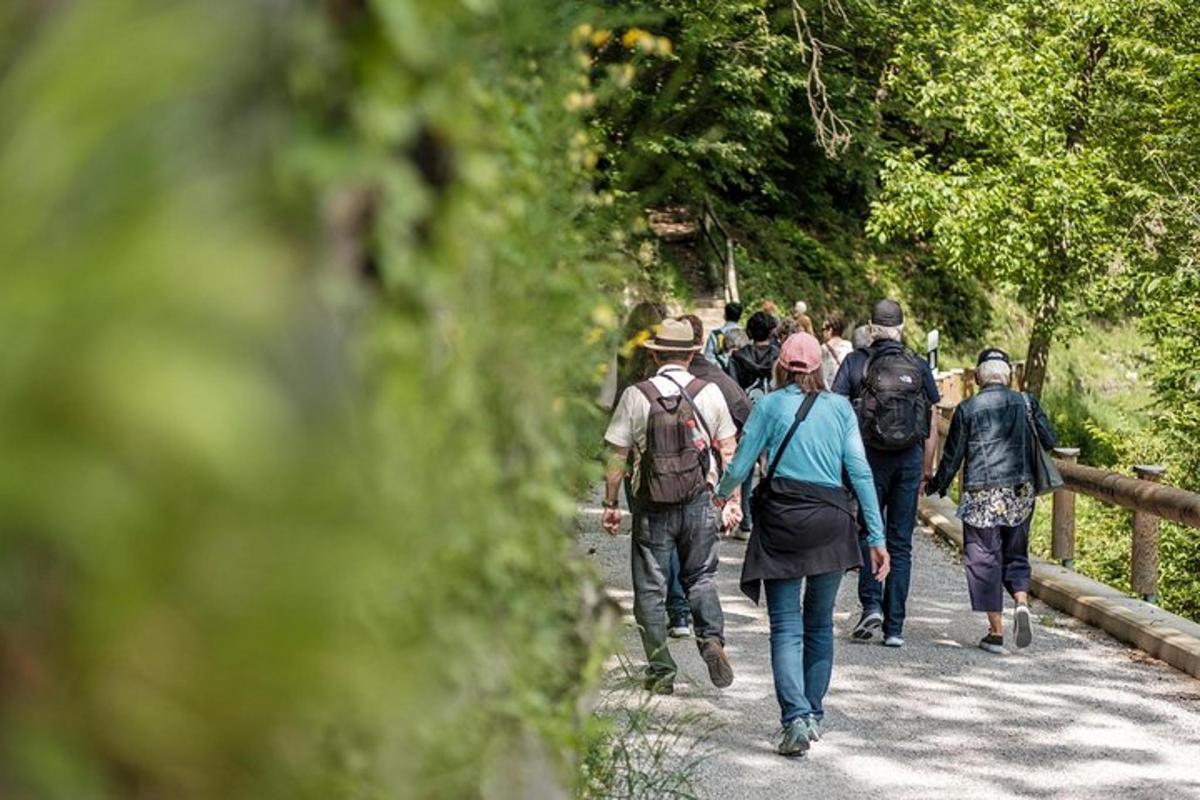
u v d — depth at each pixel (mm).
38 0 963
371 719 1104
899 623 15875
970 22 41938
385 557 1028
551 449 3660
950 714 13180
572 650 4113
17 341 821
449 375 2451
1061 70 39625
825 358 23453
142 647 884
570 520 4477
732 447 13055
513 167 3553
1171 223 34469
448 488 2248
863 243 55688
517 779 3049
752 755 11672
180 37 950
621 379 13117
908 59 42562
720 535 22328
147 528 833
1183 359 28422
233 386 840
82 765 915
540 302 3846
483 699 2799
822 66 48156
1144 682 14477
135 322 831
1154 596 17328
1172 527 24922
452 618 2428
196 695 911
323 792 1320
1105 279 38562
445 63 1940
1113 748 12250
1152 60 37594
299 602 904
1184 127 34375
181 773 934
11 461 807
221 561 862
